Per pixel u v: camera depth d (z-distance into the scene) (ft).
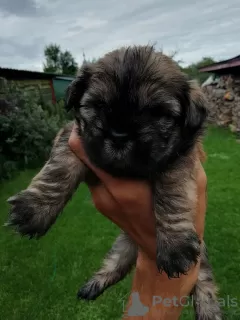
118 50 0.58
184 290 0.63
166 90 0.54
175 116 0.56
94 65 0.59
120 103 0.51
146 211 0.60
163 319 0.62
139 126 0.51
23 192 0.60
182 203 0.57
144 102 0.52
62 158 0.62
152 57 0.56
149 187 0.60
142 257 0.64
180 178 0.58
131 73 0.53
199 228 0.63
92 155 0.56
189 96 0.59
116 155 0.52
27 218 0.59
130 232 0.65
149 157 0.53
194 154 0.62
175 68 0.58
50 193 0.60
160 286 0.62
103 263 0.87
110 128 0.51
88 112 0.55
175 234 0.56
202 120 0.61
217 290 0.83
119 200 0.60
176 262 0.56
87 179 0.65
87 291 0.84
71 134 0.61
